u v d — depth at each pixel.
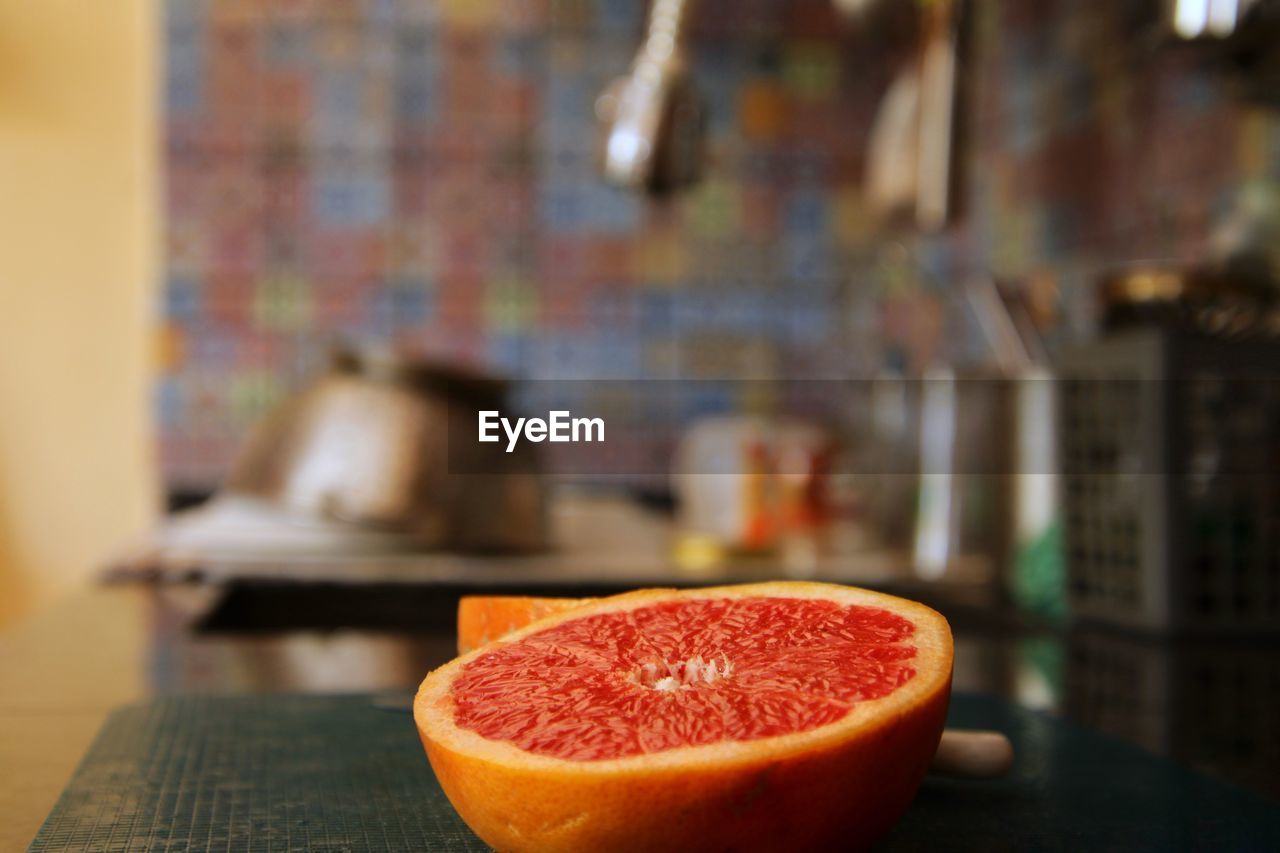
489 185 1.55
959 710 0.65
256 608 0.92
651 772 0.40
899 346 1.17
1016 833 0.52
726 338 1.58
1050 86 1.34
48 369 1.52
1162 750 0.60
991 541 0.91
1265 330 0.79
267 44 1.52
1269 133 0.99
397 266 1.54
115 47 1.53
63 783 0.55
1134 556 0.79
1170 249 1.12
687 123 1.11
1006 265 1.44
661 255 1.57
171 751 0.58
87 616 0.82
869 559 1.01
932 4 1.14
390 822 0.52
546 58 1.55
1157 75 1.14
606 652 0.50
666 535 1.14
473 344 1.55
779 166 1.59
